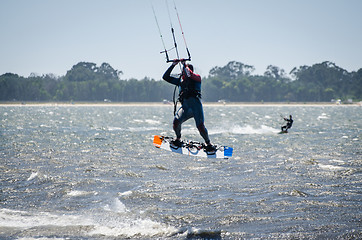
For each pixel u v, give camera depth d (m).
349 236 30.31
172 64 30.20
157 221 34.19
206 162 62.66
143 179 50.03
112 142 92.38
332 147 81.81
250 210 36.97
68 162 61.69
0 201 39.31
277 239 30.09
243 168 57.28
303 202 39.31
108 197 41.41
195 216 35.44
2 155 67.81
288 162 61.62
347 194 42.12
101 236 30.97
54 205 38.41
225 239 30.38
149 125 164.00
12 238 30.06
